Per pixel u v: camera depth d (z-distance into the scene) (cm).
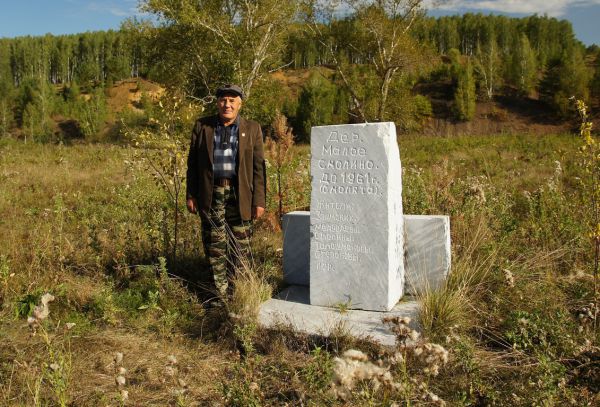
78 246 642
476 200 673
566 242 574
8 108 6538
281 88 3106
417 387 280
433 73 7200
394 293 463
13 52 10031
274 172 900
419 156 1897
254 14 2814
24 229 743
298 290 523
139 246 607
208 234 493
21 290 488
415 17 3328
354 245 455
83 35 10444
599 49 9438
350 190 455
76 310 465
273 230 721
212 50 2797
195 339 417
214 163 488
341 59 3691
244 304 440
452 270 504
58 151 1848
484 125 5878
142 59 3050
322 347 388
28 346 383
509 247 589
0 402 300
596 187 486
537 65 7944
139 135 618
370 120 3538
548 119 5809
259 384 319
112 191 994
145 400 320
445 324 399
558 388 300
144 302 480
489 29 9788
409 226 504
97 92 6638
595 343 360
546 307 422
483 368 346
